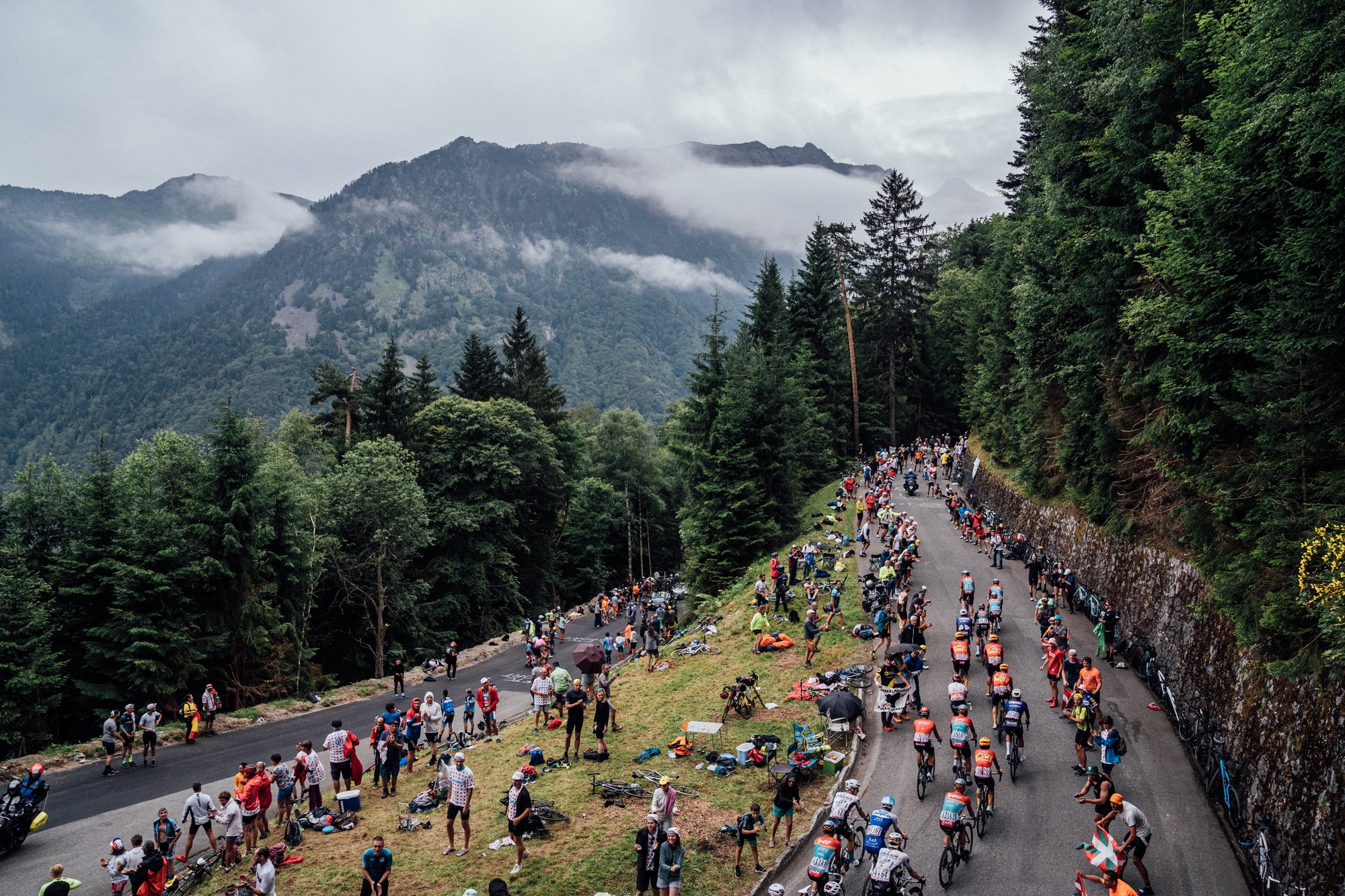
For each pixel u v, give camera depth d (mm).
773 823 17547
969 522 42219
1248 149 17250
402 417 60625
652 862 14695
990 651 22156
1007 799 17953
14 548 32375
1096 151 27672
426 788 22516
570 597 79812
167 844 18391
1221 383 18797
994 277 55719
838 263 70000
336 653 49656
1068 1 38156
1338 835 12922
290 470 44688
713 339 55688
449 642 54031
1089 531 31750
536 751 22797
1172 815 17016
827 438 64000
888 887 13703
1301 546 14773
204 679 35750
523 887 15891
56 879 15086
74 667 33500
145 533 35000
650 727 24156
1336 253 14953
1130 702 22516
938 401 83438
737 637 32281
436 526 56375
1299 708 14984
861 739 21766
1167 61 24594
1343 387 15320
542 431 66438
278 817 20359
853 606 32688
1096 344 28797
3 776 25250
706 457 49719
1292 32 15664
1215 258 18500
